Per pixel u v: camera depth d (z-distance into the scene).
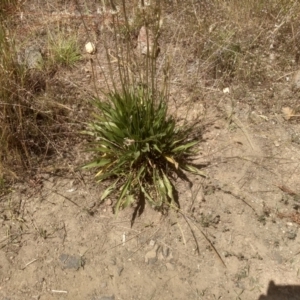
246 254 0.95
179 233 0.99
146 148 1.00
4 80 1.10
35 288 0.91
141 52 1.28
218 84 1.31
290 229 0.99
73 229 1.00
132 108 1.01
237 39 1.39
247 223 1.00
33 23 1.53
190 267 0.94
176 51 1.39
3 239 0.98
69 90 1.28
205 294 0.90
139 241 0.98
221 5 1.52
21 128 1.11
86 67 1.37
